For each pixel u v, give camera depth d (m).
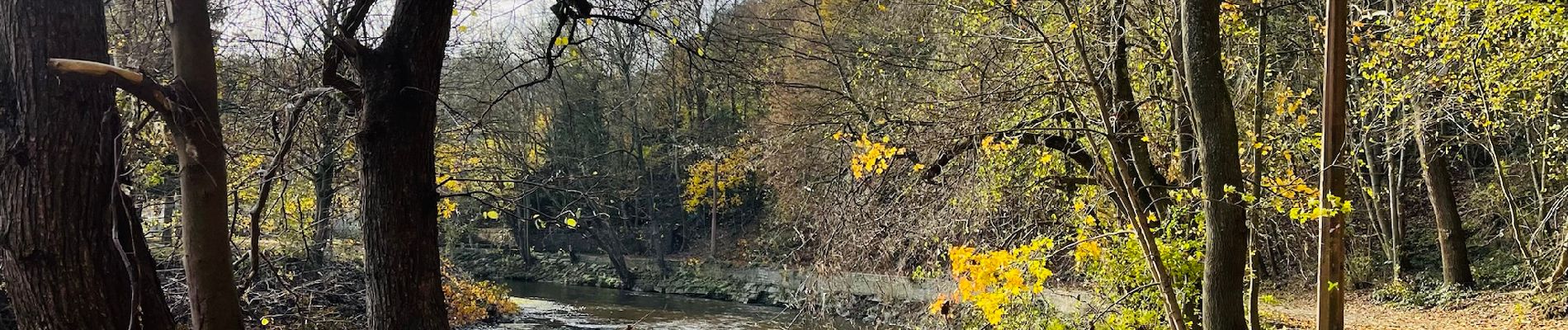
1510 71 10.39
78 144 4.03
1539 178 14.54
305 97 5.56
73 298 3.98
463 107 9.35
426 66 5.45
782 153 14.23
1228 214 6.47
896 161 8.27
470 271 32.44
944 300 7.07
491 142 11.18
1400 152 16.36
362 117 5.40
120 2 6.31
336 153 7.42
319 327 9.85
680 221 32.94
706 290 27.70
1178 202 7.72
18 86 3.98
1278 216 10.43
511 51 7.98
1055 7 8.58
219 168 3.84
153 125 6.87
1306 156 10.02
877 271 8.92
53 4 4.00
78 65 3.42
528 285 30.69
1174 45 8.14
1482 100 10.23
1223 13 8.83
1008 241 8.38
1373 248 18.72
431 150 5.59
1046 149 8.66
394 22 5.43
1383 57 10.45
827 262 8.98
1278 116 10.33
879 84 10.42
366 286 5.41
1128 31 8.80
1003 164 8.47
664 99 27.62
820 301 9.47
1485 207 17.89
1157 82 9.31
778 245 25.53
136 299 3.90
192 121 3.72
